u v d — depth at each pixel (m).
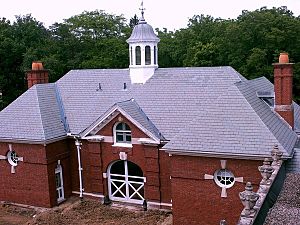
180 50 68.75
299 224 12.32
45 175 25.48
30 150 25.77
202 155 20.28
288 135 22.09
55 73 53.03
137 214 24.03
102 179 26.05
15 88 53.97
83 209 25.23
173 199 21.45
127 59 62.03
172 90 25.75
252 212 11.70
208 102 22.39
